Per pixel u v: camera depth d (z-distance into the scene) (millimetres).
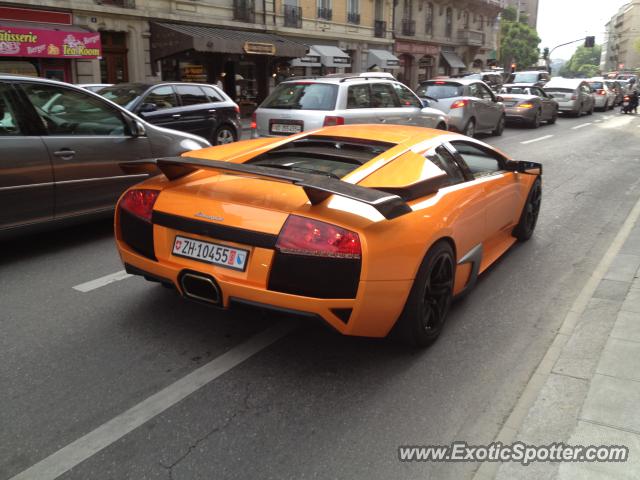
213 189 3168
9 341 3375
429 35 41844
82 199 5133
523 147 13891
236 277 2920
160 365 3156
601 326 3633
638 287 4312
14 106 4672
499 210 4578
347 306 2826
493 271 4906
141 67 20906
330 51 29547
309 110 8961
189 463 2391
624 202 7836
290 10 27141
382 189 3168
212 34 21531
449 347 3502
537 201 5809
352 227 2805
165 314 3785
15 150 4578
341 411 2795
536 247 5629
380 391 2984
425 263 3186
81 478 2289
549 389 2918
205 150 4141
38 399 2803
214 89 11188
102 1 19281
